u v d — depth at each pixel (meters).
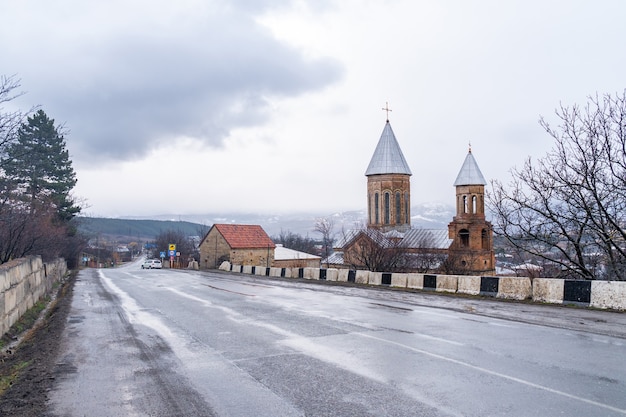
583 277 19.06
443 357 8.42
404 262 40.84
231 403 6.28
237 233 59.88
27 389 7.19
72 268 59.09
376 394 6.43
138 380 7.59
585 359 8.09
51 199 36.25
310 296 20.11
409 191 53.84
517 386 6.61
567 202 18.06
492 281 18.17
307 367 7.98
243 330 11.77
